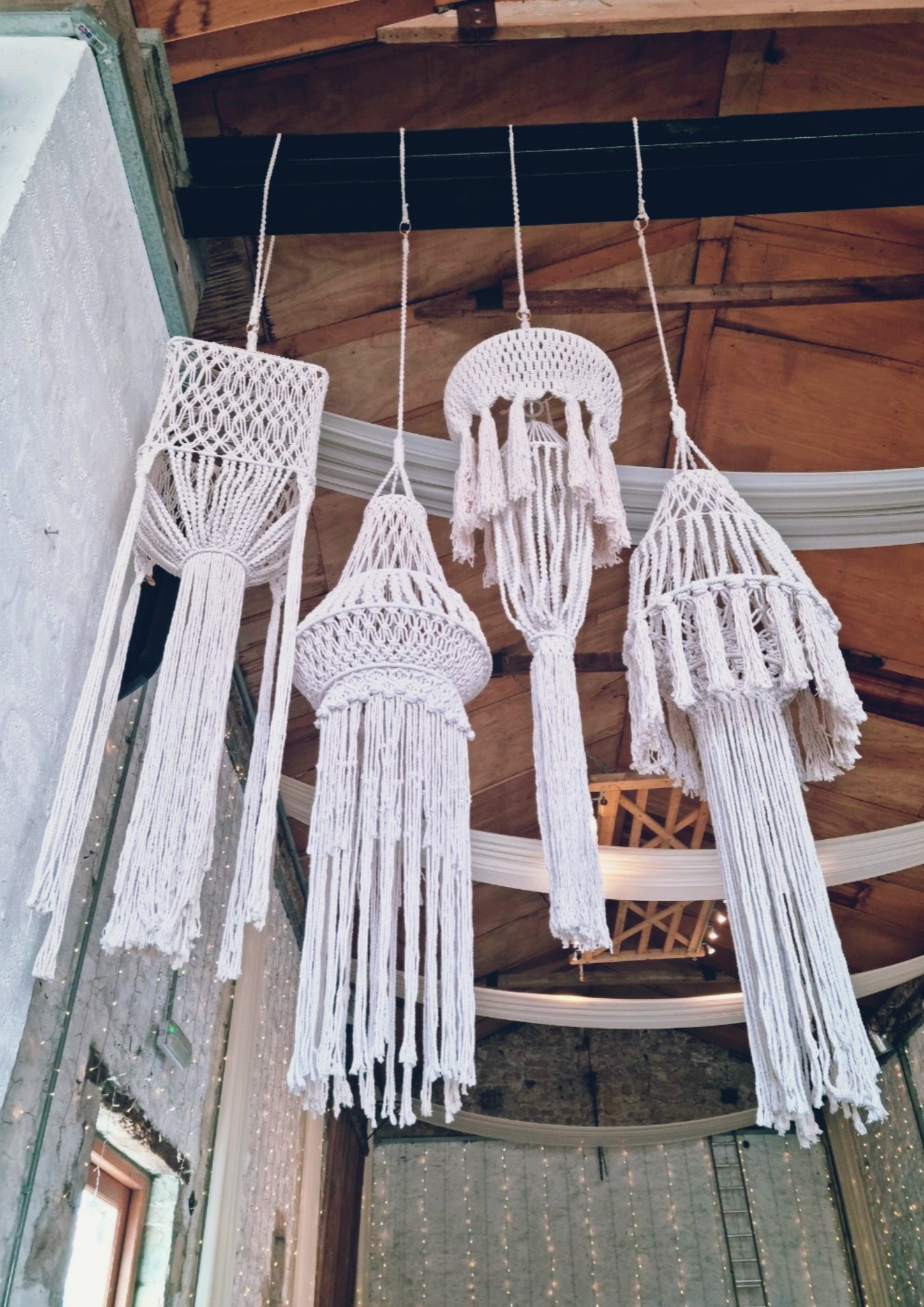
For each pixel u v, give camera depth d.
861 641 4.52
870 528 2.48
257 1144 4.02
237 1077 3.50
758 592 1.58
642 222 1.95
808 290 3.32
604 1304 6.73
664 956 6.75
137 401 1.73
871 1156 6.71
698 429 4.12
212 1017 3.46
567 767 1.44
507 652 4.63
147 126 1.72
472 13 2.06
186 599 1.46
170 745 1.34
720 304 3.31
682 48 2.76
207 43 1.93
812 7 2.14
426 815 1.35
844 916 5.96
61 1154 2.12
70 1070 2.19
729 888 1.46
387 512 1.68
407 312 3.08
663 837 5.95
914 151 2.01
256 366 1.68
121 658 1.46
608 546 1.76
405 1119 1.16
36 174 1.33
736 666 1.59
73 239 1.46
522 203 2.05
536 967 7.47
